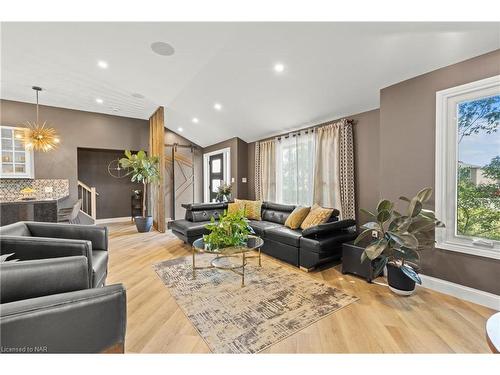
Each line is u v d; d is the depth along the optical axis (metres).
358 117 3.62
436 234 2.39
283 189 4.93
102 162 6.53
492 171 2.13
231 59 3.01
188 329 1.77
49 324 1.00
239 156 5.82
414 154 2.56
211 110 4.80
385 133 2.82
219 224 2.71
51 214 4.11
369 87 2.93
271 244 3.52
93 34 2.75
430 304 2.12
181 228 3.97
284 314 1.96
